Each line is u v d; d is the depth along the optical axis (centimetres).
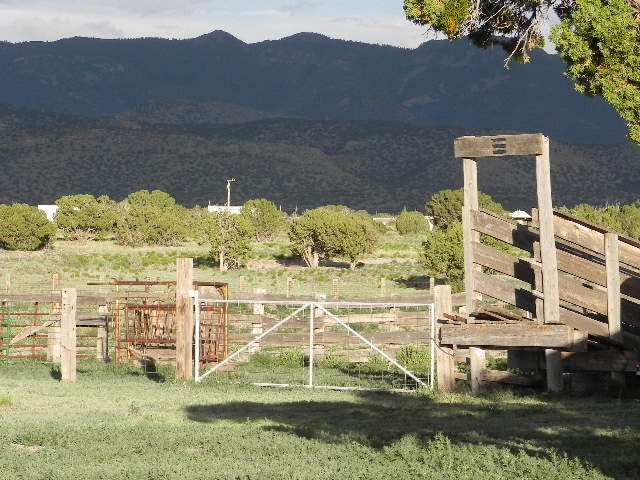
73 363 2261
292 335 2814
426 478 1116
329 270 8681
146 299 2789
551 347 1883
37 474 1152
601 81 1720
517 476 1130
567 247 2116
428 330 3025
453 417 1678
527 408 1764
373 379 2411
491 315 2012
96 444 1373
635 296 1938
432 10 1914
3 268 7981
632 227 10388
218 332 2580
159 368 2578
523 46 2025
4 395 1950
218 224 8806
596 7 1727
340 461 1242
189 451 1353
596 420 1597
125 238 11231
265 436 1438
